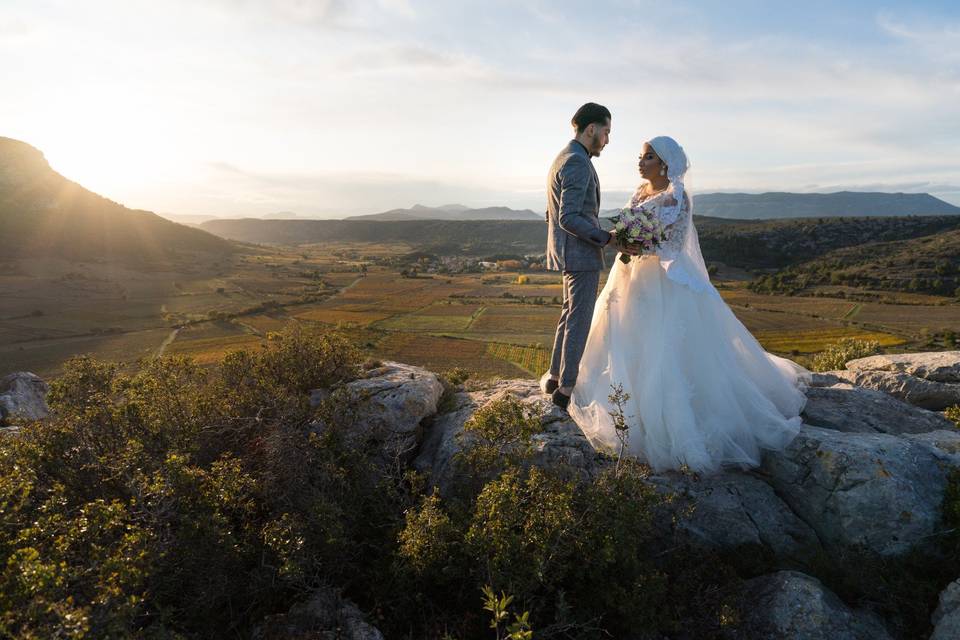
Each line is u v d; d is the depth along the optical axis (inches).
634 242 163.8
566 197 167.6
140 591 108.7
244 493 141.4
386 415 183.3
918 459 148.9
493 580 114.2
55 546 101.7
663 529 149.4
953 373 225.5
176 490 121.2
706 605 128.3
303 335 223.5
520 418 151.9
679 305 166.9
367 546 139.7
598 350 180.1
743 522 149.6
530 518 123.6
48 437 140.0
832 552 142.3
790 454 156.9
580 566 121.9
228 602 121.1
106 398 165.5
